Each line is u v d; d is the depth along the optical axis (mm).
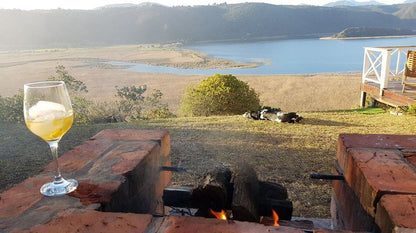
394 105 7773
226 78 9828
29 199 1011
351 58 63812
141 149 1401
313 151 5016
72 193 1041
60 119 1059
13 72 45750
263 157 4672
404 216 825
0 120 8648
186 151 4707
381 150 1319
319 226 1966
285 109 21359
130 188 1176
